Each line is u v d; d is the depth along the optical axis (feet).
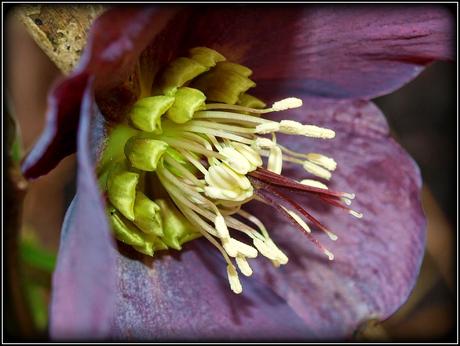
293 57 0.29
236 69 0.28
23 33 0.48
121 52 0.19
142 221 0.26
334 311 0.30
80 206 0.19
